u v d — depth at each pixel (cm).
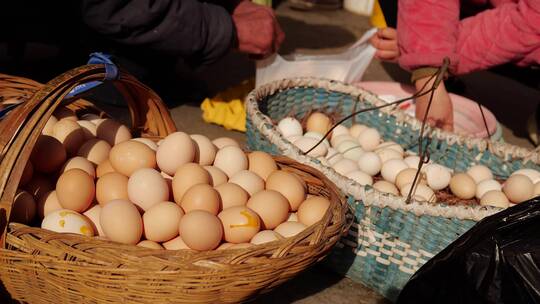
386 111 145
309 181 117
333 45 228
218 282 95
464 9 177
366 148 142
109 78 107
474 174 135
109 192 107
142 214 107
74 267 94
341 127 146
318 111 149
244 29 146
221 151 117
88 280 95
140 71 160
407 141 144
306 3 259
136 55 158
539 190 129
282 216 110
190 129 159
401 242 115
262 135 126
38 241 95
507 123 189
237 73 191
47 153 109
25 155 96
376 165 135
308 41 228
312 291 120
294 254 98
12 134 96
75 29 153
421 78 142
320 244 100
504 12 142
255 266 96
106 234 103
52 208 106
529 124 180
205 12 140
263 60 154
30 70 167
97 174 112
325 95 148
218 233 103
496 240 93
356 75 159
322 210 110
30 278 97
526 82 186
